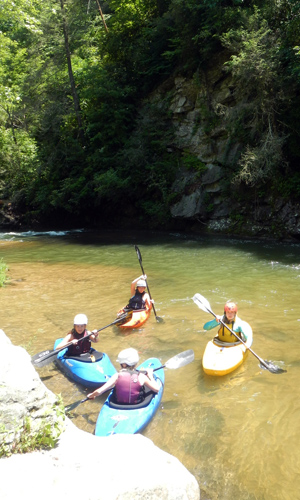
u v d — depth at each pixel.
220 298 9.83
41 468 2.92
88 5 28.03
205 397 5.52
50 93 26.78
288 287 10.60
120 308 9.29
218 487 3.88
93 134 25.09
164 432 4.74
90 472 2.89
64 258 15.38
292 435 4.67
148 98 24.23
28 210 27.59
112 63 25.70
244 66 16.14
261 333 7.64
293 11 16.20
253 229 18.83
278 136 17.05
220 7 18.92
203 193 20.41
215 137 20.33
